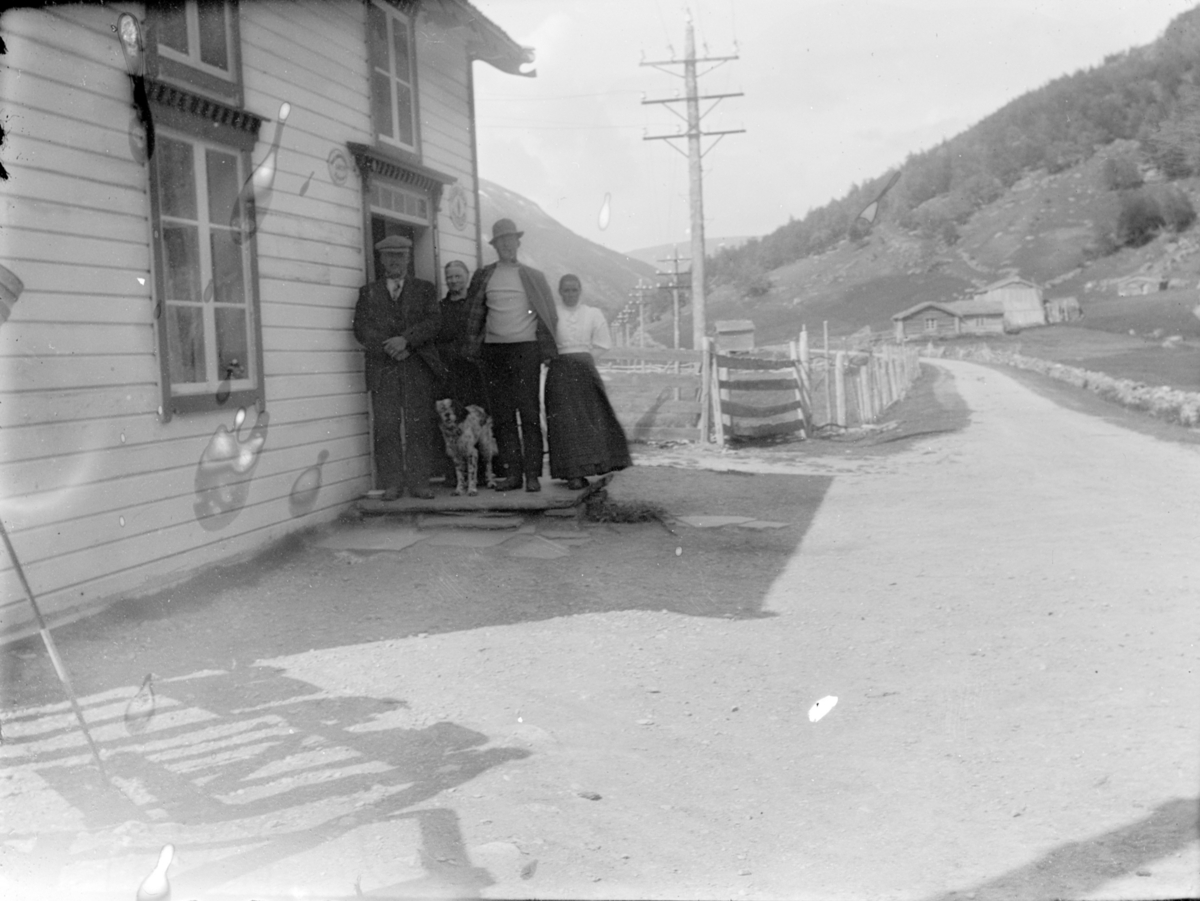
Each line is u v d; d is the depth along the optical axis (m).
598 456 8.44
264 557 6.90
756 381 16.84
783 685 4.69
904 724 4.19
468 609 5.98
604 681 4.74
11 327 4.96
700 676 4.82
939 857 3.07
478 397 8.70
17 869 2.91
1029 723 4.16
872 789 3.57
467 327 8.17
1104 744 3.92
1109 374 33.41
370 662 4.98
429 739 4.01
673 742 4.02
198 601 5.93
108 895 2.77
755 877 2.94
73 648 5.01
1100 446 15.14
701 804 3.46
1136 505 9.62
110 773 3.63
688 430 16.50
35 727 4.07
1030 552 7.53
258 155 6.97
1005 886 2.88
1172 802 3.39
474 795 3.49
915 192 151.00
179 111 6.12
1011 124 153.88
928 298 125.31
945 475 12.20
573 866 3.00
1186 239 122.06
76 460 5.34
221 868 2.95
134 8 5.75
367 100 8.51
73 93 5.35
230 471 6.58
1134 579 6.59
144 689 4.46
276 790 3.51
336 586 6.39
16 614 4.98
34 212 5.10
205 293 6.45
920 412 23.56
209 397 6.36
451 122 10.23
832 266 143.62
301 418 7.45
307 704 4.39
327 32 7.93
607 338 8.51
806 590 6.49
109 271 5.57
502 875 2.93
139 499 5.79
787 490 10.91
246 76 6.87
